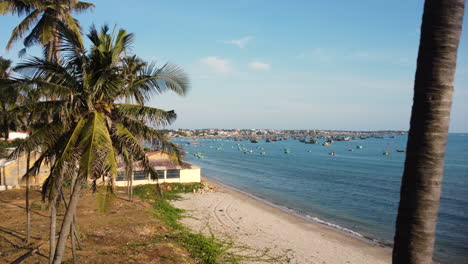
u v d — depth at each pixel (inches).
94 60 425.4
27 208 715.4
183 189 1723.7
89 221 943.0
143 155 457.1
